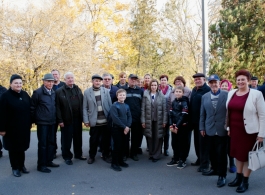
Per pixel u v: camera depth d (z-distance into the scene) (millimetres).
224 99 4418
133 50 20312
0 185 4398
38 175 4871
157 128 5703
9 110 4609
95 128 5594
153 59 23016
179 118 5168
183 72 22016
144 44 23078
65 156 5570
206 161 5012
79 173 4992
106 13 19250
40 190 4195
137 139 5922
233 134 4148
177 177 4770
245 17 12281
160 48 23188
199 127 4855
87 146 7121
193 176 4812
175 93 5285
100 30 18219
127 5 20125
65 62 14586
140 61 23219
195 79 5230
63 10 15859
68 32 15055
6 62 13383
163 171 5102
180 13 20953
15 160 4840
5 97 4562
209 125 4508
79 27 15930
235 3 13734
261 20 11922
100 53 19000
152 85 5746
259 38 12055
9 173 4977
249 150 4004
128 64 22469
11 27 14023
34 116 5012
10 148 4652
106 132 5688
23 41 14023
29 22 14164
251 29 12008
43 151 5055
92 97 5562
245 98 4016
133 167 5359
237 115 4082
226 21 12523
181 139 5277
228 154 4996
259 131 3887
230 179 4641
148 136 5758
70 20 15680
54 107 5184
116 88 6297
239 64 11602
